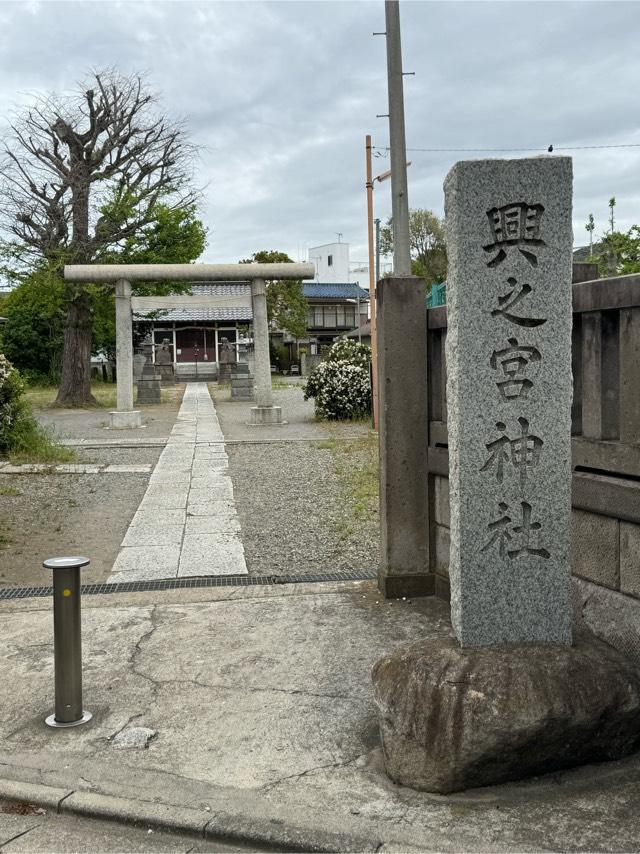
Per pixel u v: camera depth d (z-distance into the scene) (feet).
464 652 11.10
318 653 15.07
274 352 157.69
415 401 18.15
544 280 11.27
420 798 10.19
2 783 10.78
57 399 79.05
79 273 57.77
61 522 27.35
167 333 144.77
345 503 29.53
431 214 145.28
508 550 11.48
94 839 9.82
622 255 76.13
